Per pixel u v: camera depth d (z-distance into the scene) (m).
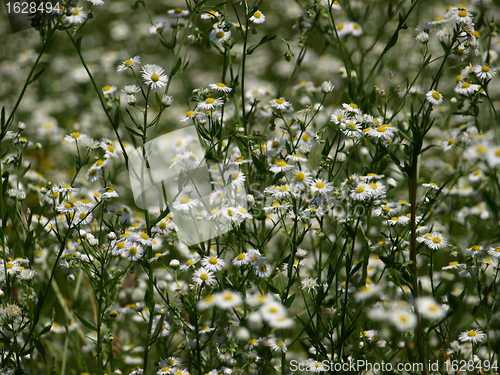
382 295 4.72
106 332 4.49
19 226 5.24
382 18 8.39
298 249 4.36
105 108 4.39
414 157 4.20
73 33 4.68
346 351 4.61
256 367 4.50
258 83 8.41
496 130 5.09
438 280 5.70
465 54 4.70
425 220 5.32
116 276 4.39
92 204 4.84
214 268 4.39
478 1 5.54
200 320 4.68
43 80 9.34
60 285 6.03
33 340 4.36
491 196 5.72
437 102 4.30
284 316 3.71
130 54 9.91
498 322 4.83
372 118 4.52
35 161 7.45
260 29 10.70
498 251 4.64
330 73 8.88
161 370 4.41
